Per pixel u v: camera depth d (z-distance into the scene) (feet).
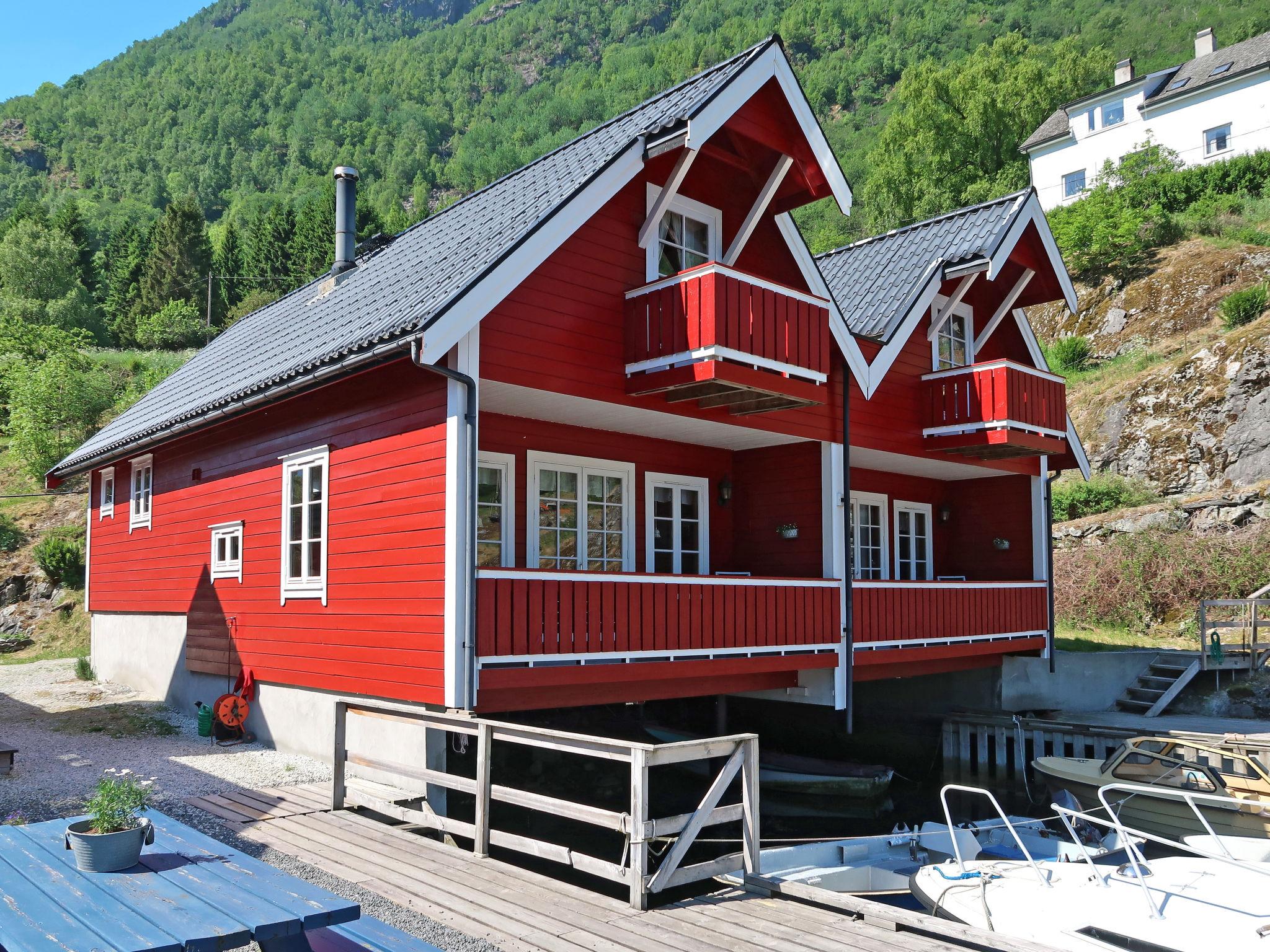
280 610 37.93
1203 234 120.98
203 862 15.99
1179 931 21.18
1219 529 77.05
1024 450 48.75
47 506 84.69
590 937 18.26
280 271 220.43
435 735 29.60
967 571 57.31
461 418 29.76
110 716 44.37
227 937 12.50
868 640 42.32
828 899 20.21
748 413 38.91
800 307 36.45
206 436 44.91
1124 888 24.03
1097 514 86.74
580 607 31.60
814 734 54.54
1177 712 55.88
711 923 19.13
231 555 42.22
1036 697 55.06
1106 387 101.19
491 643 29.27
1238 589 70.64
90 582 58.59
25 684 55.01
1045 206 165.89
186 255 208.44
